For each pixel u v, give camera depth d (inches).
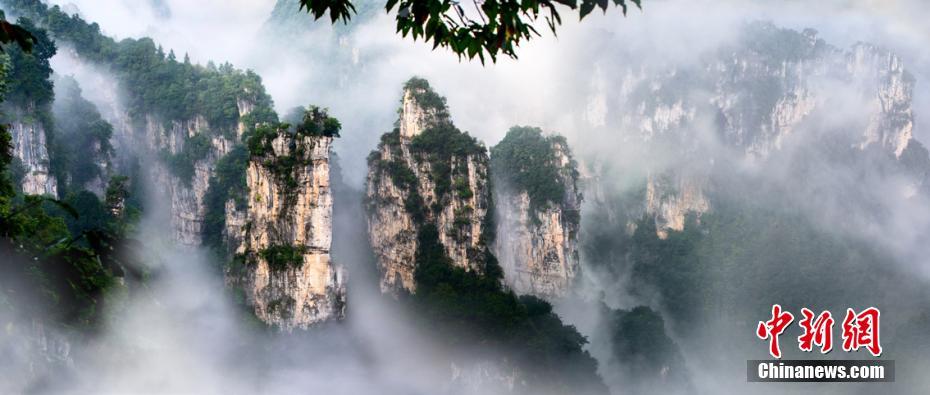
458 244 4628.4
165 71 5802.2
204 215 5290.4
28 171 4104.3
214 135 5447.8
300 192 3816.4
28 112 4178.2
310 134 3826.3
